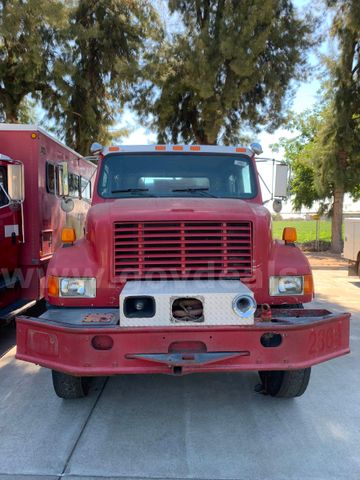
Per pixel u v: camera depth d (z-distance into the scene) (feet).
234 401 14.57
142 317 11.35
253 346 11.36
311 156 63.57
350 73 57.31
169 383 16.08
